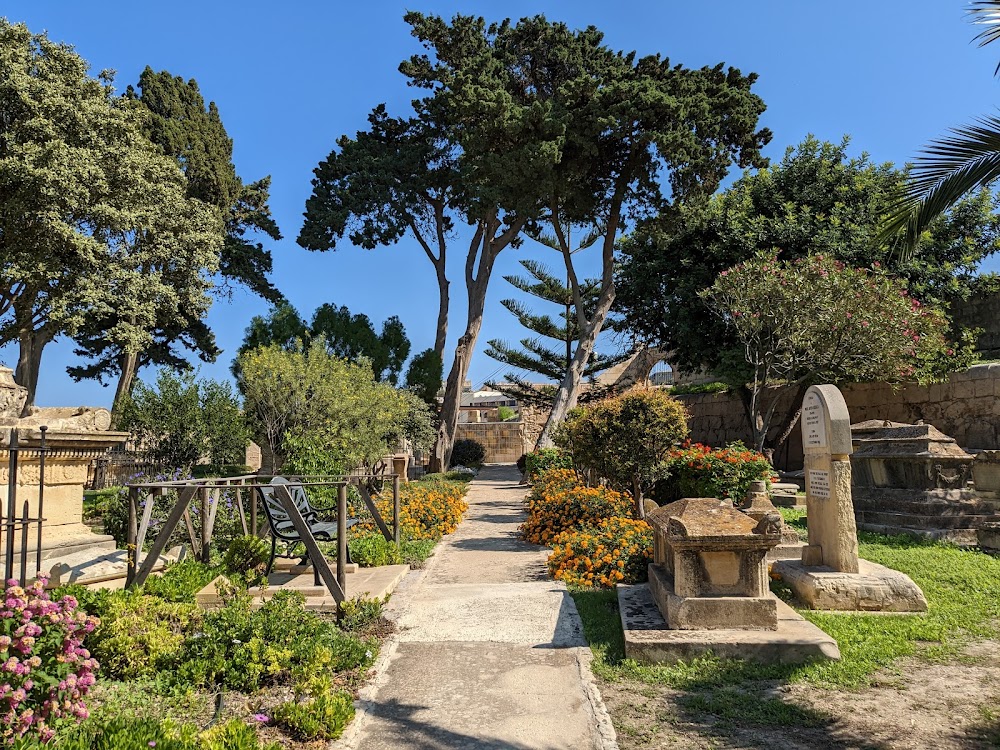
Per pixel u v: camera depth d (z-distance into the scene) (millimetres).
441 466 24078
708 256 18656
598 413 9984
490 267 24875
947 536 8773
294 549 6945
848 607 5652
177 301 19672
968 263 17016
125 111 18188
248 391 14859
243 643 4148
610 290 21047
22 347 19469
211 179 24641
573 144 19547
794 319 14242
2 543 5430
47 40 17062
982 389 15555
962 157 6059
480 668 4438
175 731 2992
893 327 13742
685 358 19984
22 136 16125
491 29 22969
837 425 6070
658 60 20828
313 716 3395
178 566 5656
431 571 7738
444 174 25344
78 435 6012
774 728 3555
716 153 19547
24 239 16406
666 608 4953
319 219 24625
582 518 9617
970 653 4625
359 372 17500
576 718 3678
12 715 2689
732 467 10617
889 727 3533
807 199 18312
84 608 4324
